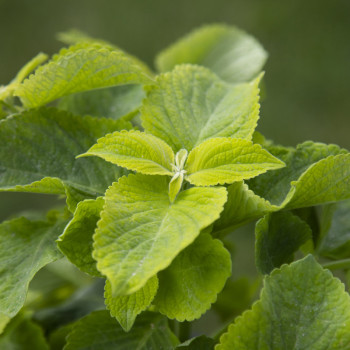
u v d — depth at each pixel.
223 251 0.78
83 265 0.79
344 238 0.88
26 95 0.85
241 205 0.80
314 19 2.15
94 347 0.82
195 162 0.80
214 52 0.99
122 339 0.83
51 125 0.85
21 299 0.80
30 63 0.88
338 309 0.77
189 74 0.86
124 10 2.15
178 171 0.80
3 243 0.84
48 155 0.85
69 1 2.15
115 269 0.74
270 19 2.15
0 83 2.02
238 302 0.98
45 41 2.09
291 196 0.79
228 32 0.99
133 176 0.79
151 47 2.12
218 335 0.81
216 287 0.78
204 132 0.84
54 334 0.91
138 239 0.76
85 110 0.91
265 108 2.01
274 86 2.05
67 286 0.98
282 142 1.96
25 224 0.86
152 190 0.79
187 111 0.85
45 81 0.84
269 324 0.77
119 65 0.84
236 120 0.84
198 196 0.78
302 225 0.82
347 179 0.80
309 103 2.03
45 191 0.82
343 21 2.15
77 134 0.85
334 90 2.04
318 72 2.06
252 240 1.69
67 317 0.93
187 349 0.80
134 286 0.73
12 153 0.84
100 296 0.94
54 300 0.98
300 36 2.12
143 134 0.80
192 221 0.76
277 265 0.82
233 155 0.79
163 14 2.16
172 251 0.74
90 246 0.79
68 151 0.85
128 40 2.12
